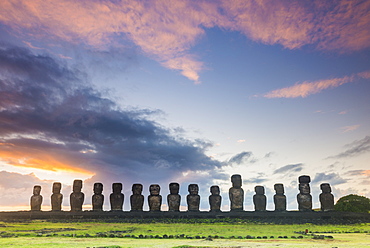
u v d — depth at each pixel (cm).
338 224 4275
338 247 1845
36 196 5675
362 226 4019
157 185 5634
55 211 5066
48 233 2844
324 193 5581
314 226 3975
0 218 4644
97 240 2275
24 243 2027
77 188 5691
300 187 5669
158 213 4969
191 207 5566
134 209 5569
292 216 4772
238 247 1866
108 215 4850
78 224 4022
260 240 2342
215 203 5550
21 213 4816
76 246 1875
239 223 4322
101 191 5725
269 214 4828
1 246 1869
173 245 1953
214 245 1969
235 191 5572
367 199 6025
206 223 4322
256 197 5647
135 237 2580
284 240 2342
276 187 5716
